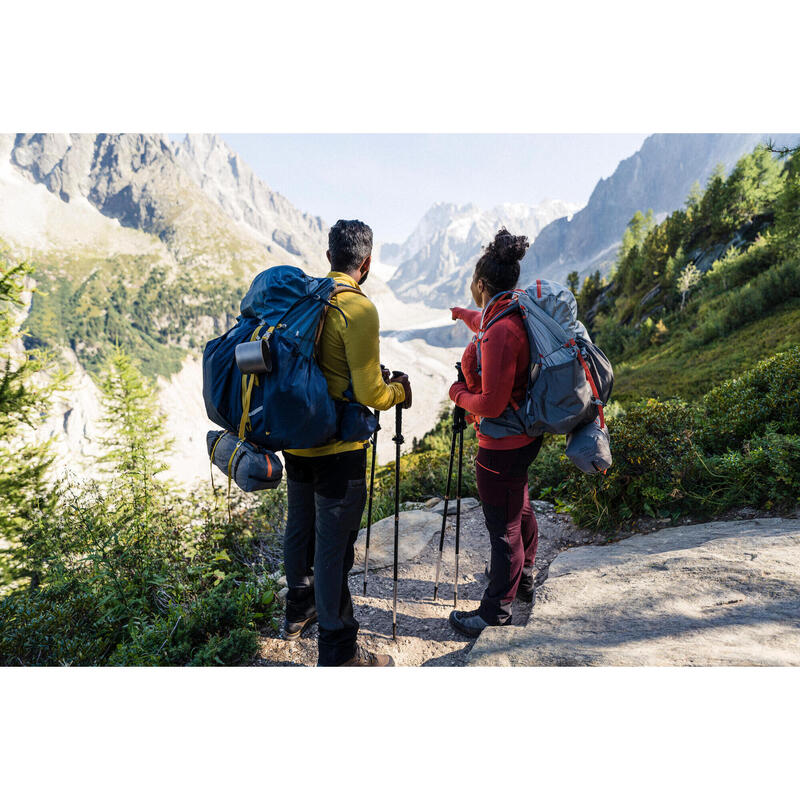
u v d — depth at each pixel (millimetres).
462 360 2629
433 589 3250
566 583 2818
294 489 2578
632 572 2785
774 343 18266
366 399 2057
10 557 4559
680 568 2707
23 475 12711
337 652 2270
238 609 2824
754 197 51344
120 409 17344
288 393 1929
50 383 14312
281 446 2027
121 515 4641
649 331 43312
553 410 2236
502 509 2496
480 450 2516
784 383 4051
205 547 4293
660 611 2359
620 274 78062
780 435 3527
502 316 2297
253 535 4750
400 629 2795
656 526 3496
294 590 2676
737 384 4562
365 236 2213
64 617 2957
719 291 38625
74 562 3824
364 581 3160
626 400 17375
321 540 2240
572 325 2299
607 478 3559
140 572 3477
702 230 59344
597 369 2293
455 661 2467
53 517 4586
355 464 2207
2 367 13586
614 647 2133
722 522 3268
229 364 2051
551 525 3928
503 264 2373
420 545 3893
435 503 5012
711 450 4027
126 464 11586
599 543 3506
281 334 1985
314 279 2176
